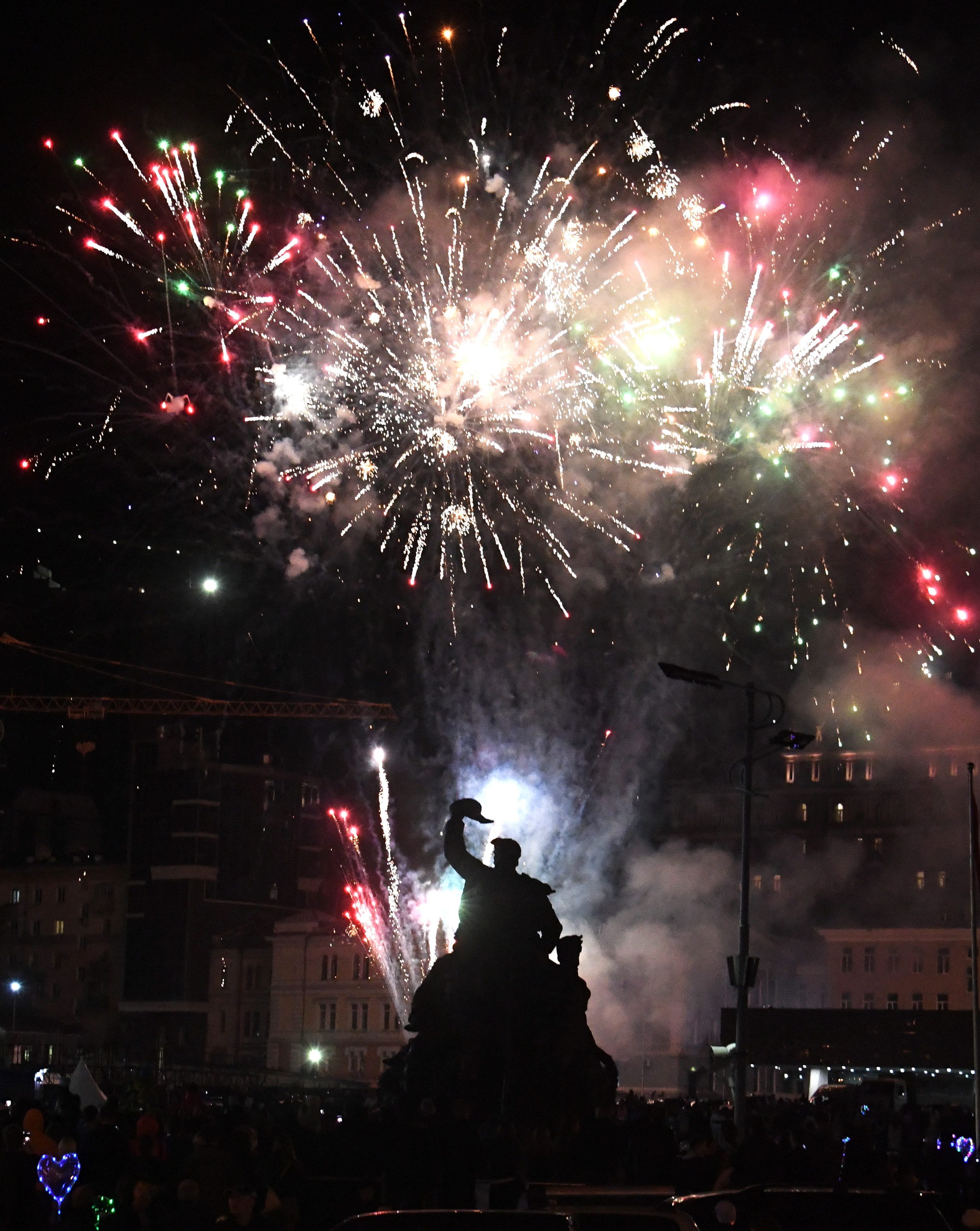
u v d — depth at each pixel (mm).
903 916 126688
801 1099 72500
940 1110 61969
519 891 39562
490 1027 38406
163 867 147000
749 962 41719
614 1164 30438
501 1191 19875
